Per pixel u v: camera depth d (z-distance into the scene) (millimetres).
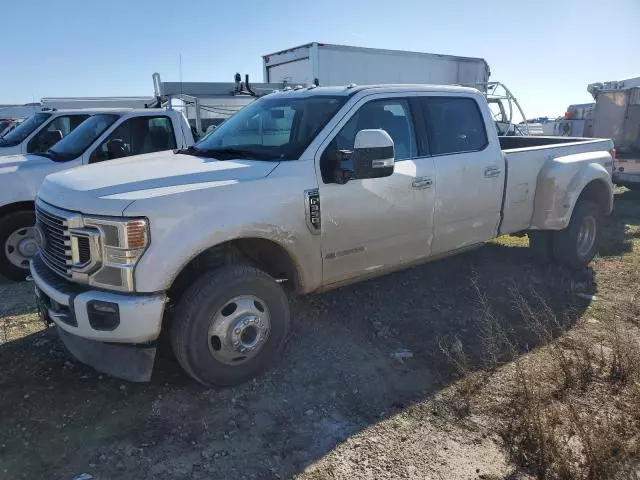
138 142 7211
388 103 4578
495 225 5336
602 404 3484
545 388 3631
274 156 4035
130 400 3586
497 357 4117
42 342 4410
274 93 5172
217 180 3611
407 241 4574
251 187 3639
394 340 4473
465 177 4914
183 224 3346
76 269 3402
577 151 6203
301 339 4441
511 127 16703
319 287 4133
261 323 3740
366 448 3117
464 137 5066
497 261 6543
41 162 6453
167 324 3875
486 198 5145
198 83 12945
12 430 3268
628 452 2965
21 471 2920
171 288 3738
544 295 5453
